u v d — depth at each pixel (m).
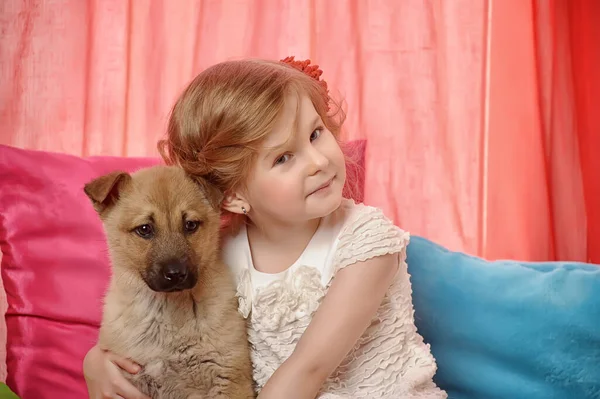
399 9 3.53
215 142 2.00
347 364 2.11
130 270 2.14
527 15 3.43
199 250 2.13
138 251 2.12
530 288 2.48
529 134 3.44
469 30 3.48
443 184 3.54
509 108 3.46
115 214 2.21
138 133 3.58
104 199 2.15
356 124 3.56
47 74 3.57
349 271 2.02
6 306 3.56
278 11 3.55
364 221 2.08
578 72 3.48
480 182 3.50
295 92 1.99
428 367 2.14
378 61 3.55
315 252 2.14
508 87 3.45
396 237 2.08
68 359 2.60
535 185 3.43
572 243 3.54
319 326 1.96
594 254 3.49
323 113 2.13
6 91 3.56
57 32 3.56
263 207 2.04
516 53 3.44
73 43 3.56
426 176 3.55
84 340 2.62
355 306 1.98
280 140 1.93
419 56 3.53
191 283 2.02
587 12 3.45
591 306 2.38
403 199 3.56
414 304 2.57
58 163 2.75
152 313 2.08
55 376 2.60
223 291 2.13
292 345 2.09
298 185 1.94
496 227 3.49
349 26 3.54
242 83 1.99
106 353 2.14
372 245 2.02
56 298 2.62
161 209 2.12
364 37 3.56
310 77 2.15
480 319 2.49
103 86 3.56
